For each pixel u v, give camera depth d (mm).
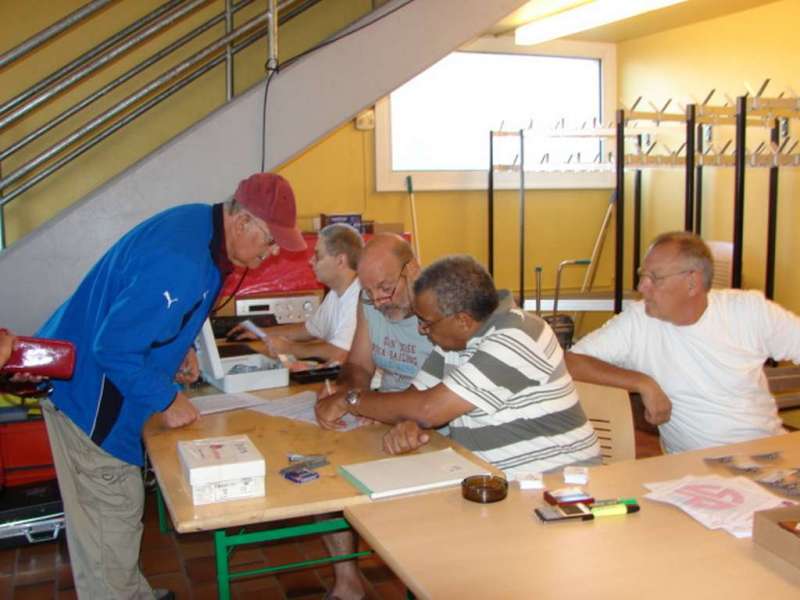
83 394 2080
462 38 3270
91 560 2180
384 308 2305
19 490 3195
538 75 5266
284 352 3004
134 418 2121
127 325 1903
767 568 1295
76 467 2143
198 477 1564
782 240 4379
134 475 2223
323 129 3131
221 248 2102
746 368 2359
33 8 3533
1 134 3555
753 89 4422
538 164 4773
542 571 1291
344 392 2154
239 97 3025
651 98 5176
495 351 1902
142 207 2928
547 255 5402
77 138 2990
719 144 4727
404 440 1875
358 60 3146
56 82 3016
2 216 3545
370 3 3889
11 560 3021
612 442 2309
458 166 5121
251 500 1598
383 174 4883
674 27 4910
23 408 3254
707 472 1752
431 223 5074
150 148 3736
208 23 3383
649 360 2428
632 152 5352
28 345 1824
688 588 1231
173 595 2656
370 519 1503
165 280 1932
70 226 2857
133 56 3654
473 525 1472
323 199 4793
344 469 1758
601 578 1267
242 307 3672
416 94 4957
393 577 2854
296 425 2133
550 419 1970
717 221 4828
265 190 2092
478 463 1799
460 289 1901
